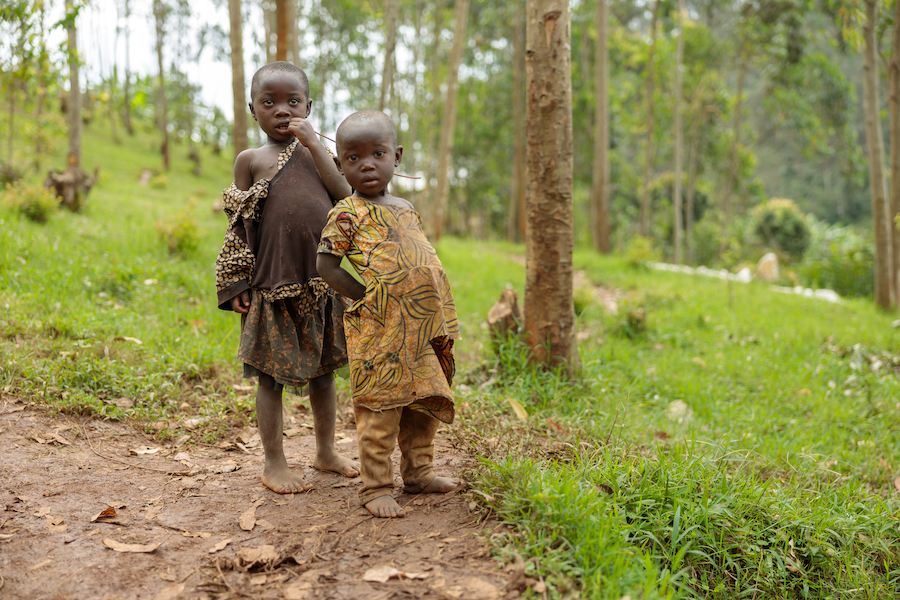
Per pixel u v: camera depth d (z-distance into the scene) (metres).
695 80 25.56
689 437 4.52
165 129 30.53
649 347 7.79
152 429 3.80
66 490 2.92
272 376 2.92
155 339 5.13
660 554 2.79
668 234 30.62
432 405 2.64
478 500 2.73
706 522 2.96
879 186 11.37
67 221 10.03
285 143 3.00
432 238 16.23
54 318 5.08
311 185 2.93
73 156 13.01
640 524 2.83
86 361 4.31
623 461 3.33
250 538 2.55
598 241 18.84
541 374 5.07
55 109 28.03
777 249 25.61
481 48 27.14
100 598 2.14
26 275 6.23
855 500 3.86
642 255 14.59
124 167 27.97
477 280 10.99
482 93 30.30
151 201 17.61
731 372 6.84
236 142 11.01
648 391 5.93
